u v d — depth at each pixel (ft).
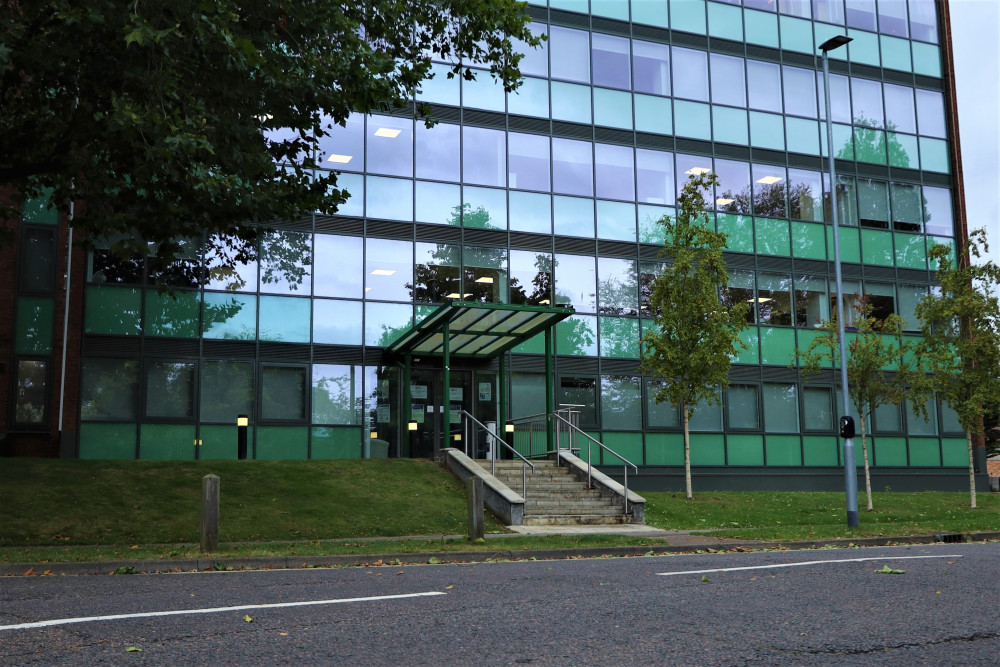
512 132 92.22
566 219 92.84
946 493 97.35
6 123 49.96
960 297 86.74
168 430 77.77
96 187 51.19
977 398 84.07
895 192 107.86
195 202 50.70
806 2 107.14
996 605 21.95
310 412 81.87
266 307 81.97
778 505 78.79
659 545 46.85
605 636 18.48
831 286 102.83
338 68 50.08
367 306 84.94
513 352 89.45
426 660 16.22
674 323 81.41
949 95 112.37
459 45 55.98
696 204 83.82
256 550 41.52
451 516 62.03
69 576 33.06
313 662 16.06
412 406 86.07
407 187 87.71
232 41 38.93
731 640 17.88
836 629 18.92
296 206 57.06
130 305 77.97
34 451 72.74
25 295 74.13
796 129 104.27
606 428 90.94
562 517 63.57
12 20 39.24
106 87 42.60
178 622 20.25
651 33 99.35
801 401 99.40
